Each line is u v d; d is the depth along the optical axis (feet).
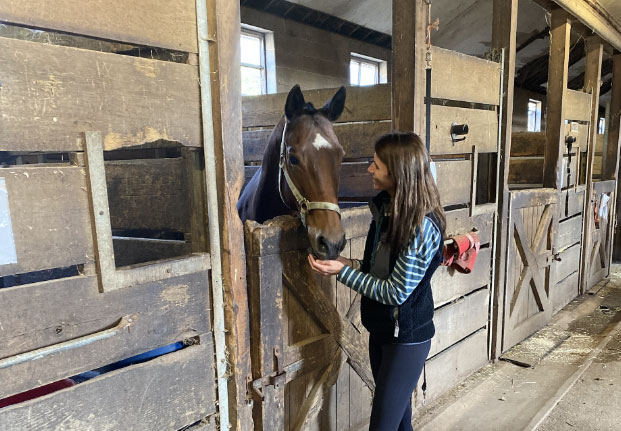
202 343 4.32
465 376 8.71
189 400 4.24
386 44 20.44
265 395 4.84
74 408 3.38
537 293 11.09
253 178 7.80
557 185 11.46
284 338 5.10
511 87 8.79
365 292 4.34
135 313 3.71
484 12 19.30
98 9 3.24
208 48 4.02
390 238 4.20
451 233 7.66
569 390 8.24
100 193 3.35
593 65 13.85
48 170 3.10
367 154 8.05
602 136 17.95
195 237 4.41
